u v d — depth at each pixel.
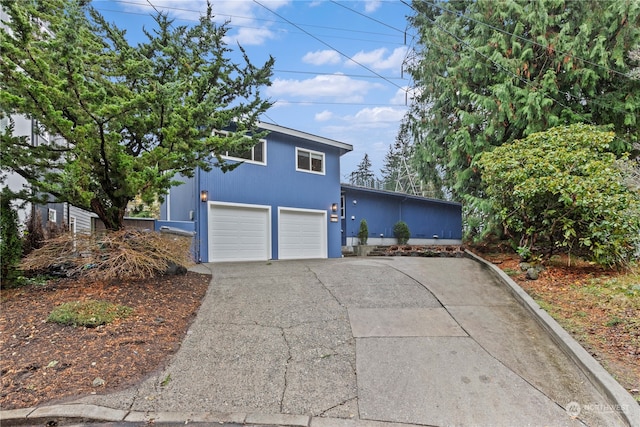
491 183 7.30
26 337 3.57
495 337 4.04
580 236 6.19
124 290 5.23
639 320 3.95
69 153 5.30
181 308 4.86
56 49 4.37
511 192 6.84
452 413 2.69
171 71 6.75
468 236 11.84
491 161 7.29
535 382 3.09
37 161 5.23
